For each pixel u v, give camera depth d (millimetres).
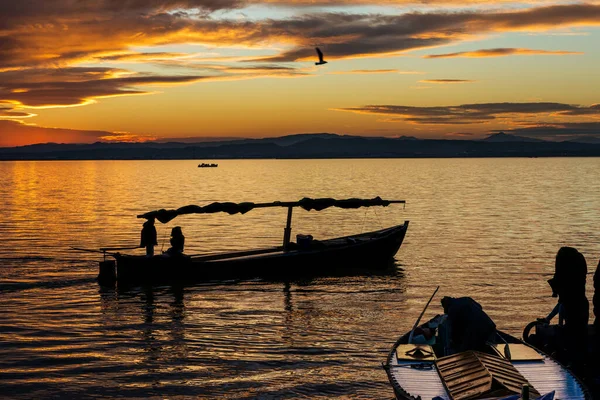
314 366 15141
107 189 97875
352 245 28188
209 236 40312
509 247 34500
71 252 32969
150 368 15031
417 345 12086
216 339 17484
